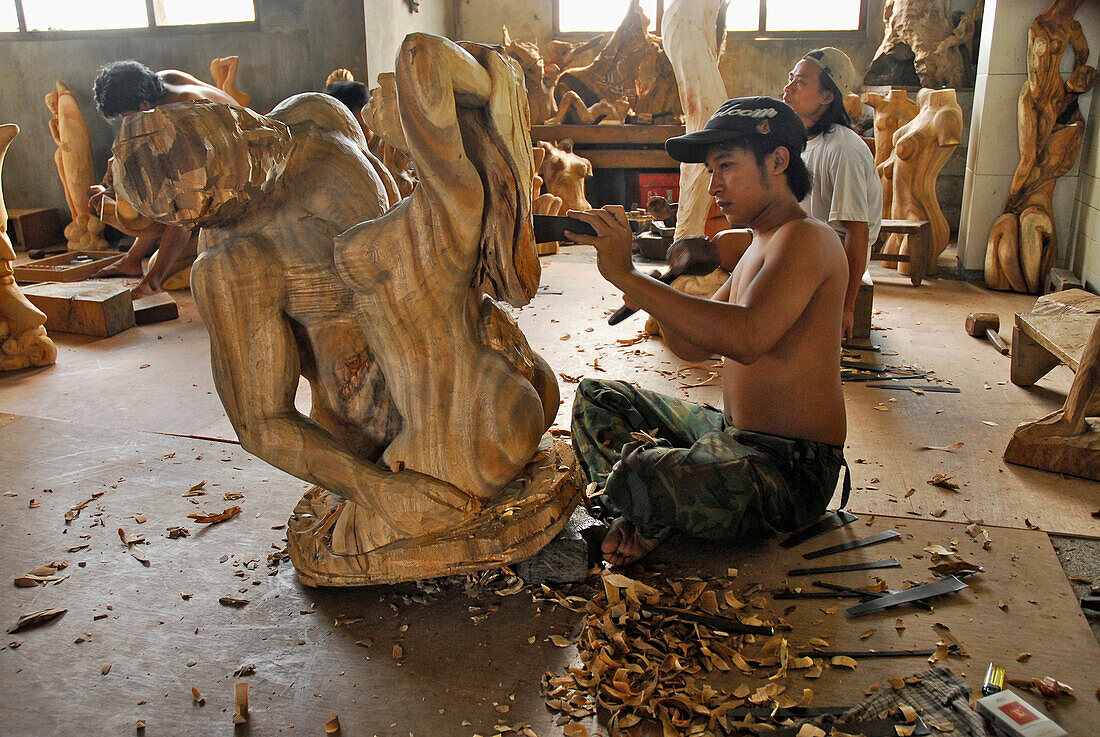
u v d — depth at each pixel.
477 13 11.52
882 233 6.87
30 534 2.84
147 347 5.27
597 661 2.06
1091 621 2.28
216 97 6.01
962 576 2.46
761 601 2.35
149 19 9.79
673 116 10.34
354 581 2.35
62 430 3.75
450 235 2.01
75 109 9.16
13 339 4.75
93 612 2.39
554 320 5.71
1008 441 3.45
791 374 2.49
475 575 2.49
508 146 2.05
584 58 10.62
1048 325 3.84
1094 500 2.96
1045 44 6.10
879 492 3.05
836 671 2.06
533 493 2.38
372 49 9.09
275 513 2.96
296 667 2.14
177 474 3.30
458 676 2.09
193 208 1.95
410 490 2.18
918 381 4.33
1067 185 6.69
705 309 2.25
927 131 6.86
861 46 10.64
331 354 2.29
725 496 2.38
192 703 2.02
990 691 1.94
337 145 2.25
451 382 2.20
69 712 2.00
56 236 10.27
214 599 2.45
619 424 2.70
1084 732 1.84
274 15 9.33
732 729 1.87
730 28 10.84
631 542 2.53
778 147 2.39
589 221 2.21
